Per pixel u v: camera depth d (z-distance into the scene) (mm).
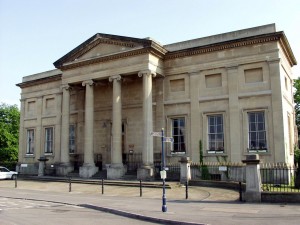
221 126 30859
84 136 37469
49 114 43219
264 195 18375
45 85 44281
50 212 16375
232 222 12695
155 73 32688
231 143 29719
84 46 35906
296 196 17734
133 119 35469
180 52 32969
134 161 34562
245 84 29797
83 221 13742
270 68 28750
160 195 22922
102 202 19766
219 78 31266
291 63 35344
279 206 16766
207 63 31797
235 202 18703
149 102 31594
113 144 32719
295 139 36969
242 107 29688
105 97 37781
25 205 19125
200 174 30375
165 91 33781
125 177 31656
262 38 29016
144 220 14219
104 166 36406
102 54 34969
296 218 13367
